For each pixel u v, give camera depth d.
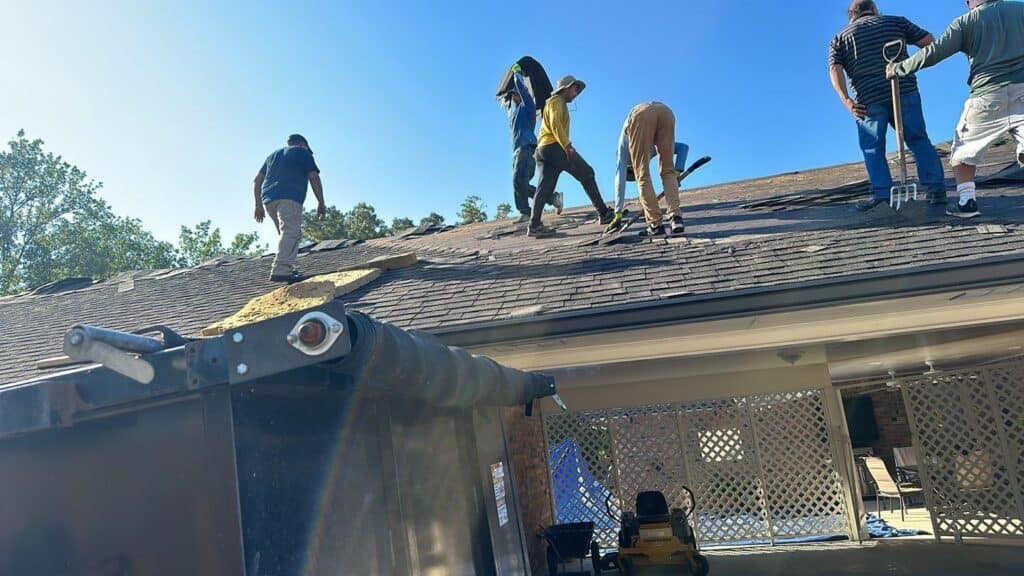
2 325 7.53
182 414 1.74
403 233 10.21
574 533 7.73
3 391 1.78
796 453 9.38
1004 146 7.82
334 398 2.10
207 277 8.04
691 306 4.12
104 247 37.59
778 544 9.24
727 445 9.54
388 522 2.35
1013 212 4.74
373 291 5.64
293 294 4.14
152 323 6.20
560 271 5.29
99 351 1.52
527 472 8.38
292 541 1.77
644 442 9.68
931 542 8.78
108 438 1.80
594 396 9.77
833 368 10.40
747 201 7.74
